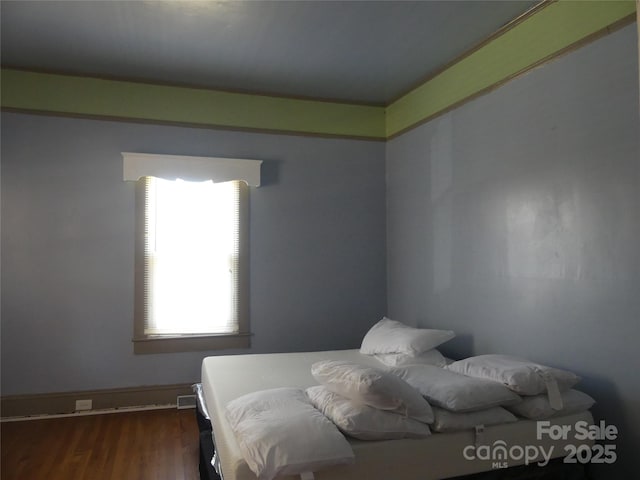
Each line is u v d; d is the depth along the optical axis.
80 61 3.50
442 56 3.44
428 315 3.81
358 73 3.75
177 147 3.95
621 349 2.25
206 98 4.03
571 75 2.54
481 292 3.19
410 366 2.54
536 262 2.74
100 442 3.11
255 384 2.66
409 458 1.91
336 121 4.38
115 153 3.80
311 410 1.94
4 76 3.58
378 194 4.47
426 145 3.86
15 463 2.79
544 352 2.67
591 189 2.41
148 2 2.70
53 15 2.83
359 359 3.35
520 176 2.87
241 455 1.75
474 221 3.28
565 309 2.54
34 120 3.63
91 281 3.72
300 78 3.85
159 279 3.87
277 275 4.18
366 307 4.41
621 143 2.26
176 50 3.33
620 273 2.26
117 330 3.77
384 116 4.48
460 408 2.00
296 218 4.24
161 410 3.75
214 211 4.02
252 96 4.16
